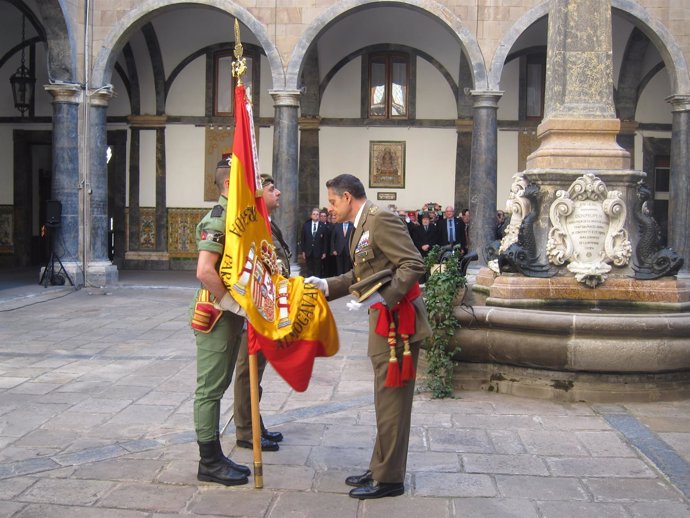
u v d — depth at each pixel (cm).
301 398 648
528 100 1991
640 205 711
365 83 1997
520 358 631
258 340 428
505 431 543
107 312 1228
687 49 1566
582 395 624
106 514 395
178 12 1917
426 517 394
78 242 1605
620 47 1922
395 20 1919
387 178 2011
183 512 398
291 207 1609
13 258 2038
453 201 2002
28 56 2012
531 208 717
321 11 1585
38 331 1023
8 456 488
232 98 2027
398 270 414
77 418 582
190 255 2034
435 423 562
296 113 1606
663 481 446
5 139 2027
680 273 1573
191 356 842
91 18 1600
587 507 407
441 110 1997
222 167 458
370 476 432
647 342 606
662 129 1972
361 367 786
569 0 744
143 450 500
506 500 416
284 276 493
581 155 721
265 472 459
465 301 680
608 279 693
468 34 1573
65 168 1580
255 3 1591
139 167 2034
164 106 2023
